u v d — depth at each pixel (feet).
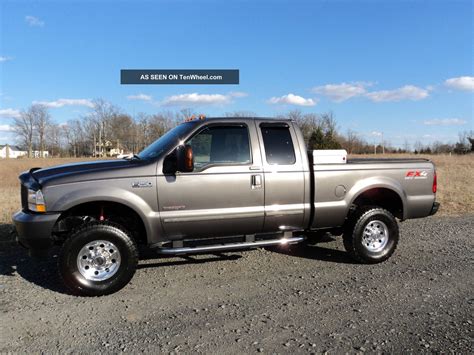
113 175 15.25
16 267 18.06
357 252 18.37
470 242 22.47
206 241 16.76
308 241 22.47
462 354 10.59
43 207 14.60
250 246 16.93
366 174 18.56
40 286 15.87
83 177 15.01
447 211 32.37
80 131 214.90
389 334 11.75
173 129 18.28
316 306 13.84
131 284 16.16
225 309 13.66
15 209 30.37
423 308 13.61
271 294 15.01
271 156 17.30
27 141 237.04
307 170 17.66
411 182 19.38
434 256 19.86
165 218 15.74
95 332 12.06
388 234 18.88
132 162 16.11
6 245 21.09
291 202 17.44
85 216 16.29
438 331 11.92
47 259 19.15
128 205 15.25
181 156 15.23
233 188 16.49
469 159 110.42
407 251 20.77
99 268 15.07
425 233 24.59
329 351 10.81
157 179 15.58
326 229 19.60
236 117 17.21
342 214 18.24
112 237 14.99
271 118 17.76
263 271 17.72
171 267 18.31
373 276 16.98
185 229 16.12
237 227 16.81
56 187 14.70
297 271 17.71
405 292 15.08
